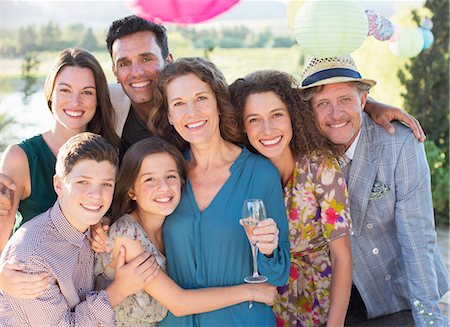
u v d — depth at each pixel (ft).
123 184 9.36
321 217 10.17
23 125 24.50
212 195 9.57
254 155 9.88
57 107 10.23
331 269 10.75
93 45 46.34
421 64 25.17
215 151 9.73
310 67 10.53
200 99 9.41
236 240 9.30
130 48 11.62
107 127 10.98
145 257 9.01
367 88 10.56
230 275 9.36
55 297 8.39
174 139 10.25
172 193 9.25
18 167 10.05
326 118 10.29
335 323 9.98
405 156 10.59
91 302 8.57
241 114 9.90
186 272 9.46
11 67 36.78
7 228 9.81
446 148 25.45
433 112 25.41
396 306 11.64
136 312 9.30
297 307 11.07
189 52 45.21
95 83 10.52
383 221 11.02
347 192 10.45
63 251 8.68
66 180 8.61
